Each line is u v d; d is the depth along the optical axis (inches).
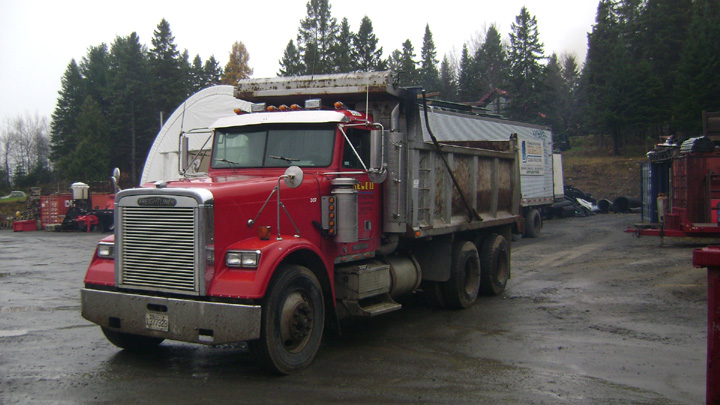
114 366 230.7
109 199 1286.9
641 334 289.4
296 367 222.4
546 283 451.5
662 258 569.3
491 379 217.0
